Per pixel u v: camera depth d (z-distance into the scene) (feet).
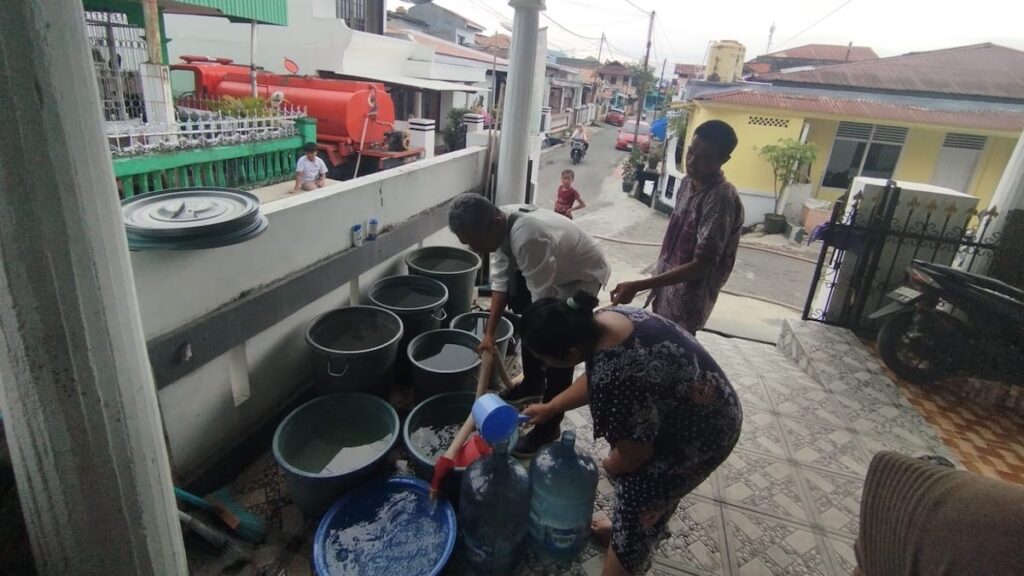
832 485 8.62
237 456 8.22
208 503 7.06
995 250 13.02
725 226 7.52
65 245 3.57
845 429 10.17
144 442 4.44
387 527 6.75
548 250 7.49
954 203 13.37
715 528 7.59
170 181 17.24
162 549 4.88
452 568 6.75
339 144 26.78
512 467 6.31
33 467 4.20
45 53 3.21
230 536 6.91
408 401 10.11
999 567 3.11
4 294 3.55
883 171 39.04
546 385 8.76
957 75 44.19
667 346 4.86
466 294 12.21
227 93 26.53
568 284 8.06
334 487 6.84
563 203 23.91
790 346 13.94
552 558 6.89
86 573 4.64
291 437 7.68
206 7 20.34
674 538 7.37
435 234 14.71
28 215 3.40
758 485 8.50
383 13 44.75
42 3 3.14
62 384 3.85
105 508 4.35
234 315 7.72
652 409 4.82
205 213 6.93
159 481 4.70
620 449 5.08
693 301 8.47
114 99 19.76
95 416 4.02
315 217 9.46
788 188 38.83
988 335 11.69
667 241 8.84
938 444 10.00
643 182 46.37
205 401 7.61
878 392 11.50
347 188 10.32
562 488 6.47
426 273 11.62
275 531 7.18
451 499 7.27
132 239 6.11
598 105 119.96
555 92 85.76
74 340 3.77
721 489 8.34
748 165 39.60
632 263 28.58
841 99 38.86
